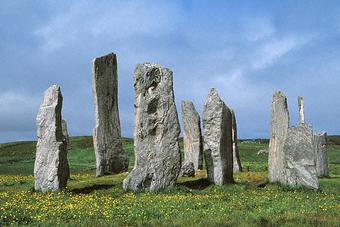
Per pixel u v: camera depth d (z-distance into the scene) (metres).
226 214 22.80
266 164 57.28
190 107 46.62
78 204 25.77
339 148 87.56
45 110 33.09
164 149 32.97
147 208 24.53
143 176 32.34
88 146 85.38
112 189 32.44
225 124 36.47
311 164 35.28
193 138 46.41
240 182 36.91
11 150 86.69
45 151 32.59
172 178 32.84
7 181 38.50
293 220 20.83
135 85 33.53
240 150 76.94
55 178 32.06
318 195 32.34
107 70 44.41
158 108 33.28
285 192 33.38
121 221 20.92
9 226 19.77
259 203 27.03
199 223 19.83
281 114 37.34
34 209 24.23
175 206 25.31
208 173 36.00
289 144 36.12
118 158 43.81
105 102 43.97
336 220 20.72
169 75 33.81
